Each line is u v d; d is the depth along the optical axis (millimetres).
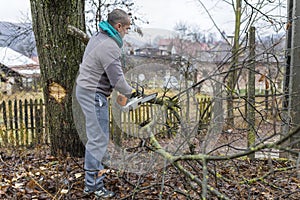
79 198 2562
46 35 3469
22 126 5062
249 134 3115
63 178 2861
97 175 2596
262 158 3633
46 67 3543
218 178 2480
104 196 2555
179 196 2545
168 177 2859
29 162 3609
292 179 2939
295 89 3578
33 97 7746
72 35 3457
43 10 3432
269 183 2676
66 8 3443
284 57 3549
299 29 3734
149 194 2609
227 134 2992
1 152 4219
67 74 3531
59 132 3643
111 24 2570
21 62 7578
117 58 2477
